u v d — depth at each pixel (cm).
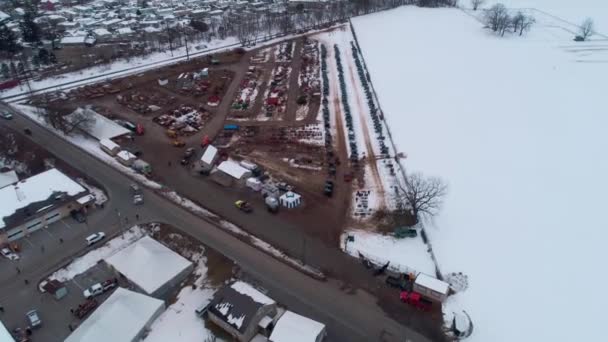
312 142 9100
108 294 5481
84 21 18638
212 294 5400
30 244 6312
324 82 12394
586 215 6650
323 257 5984
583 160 8081
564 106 10294
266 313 4928
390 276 5638
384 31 17562
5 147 9025
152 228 6581
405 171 7838
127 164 8244
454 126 9500
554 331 4834
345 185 7631
